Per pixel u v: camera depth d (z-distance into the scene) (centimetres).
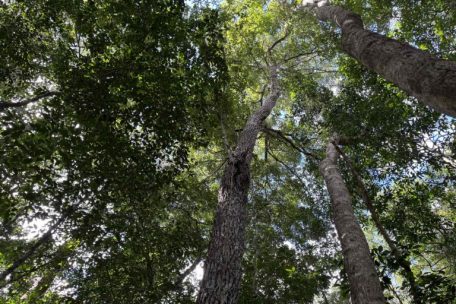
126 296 611
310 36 1298
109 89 559
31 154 433
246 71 1147
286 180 1250
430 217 809
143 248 669
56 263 653
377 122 779
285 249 1034
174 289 664
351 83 955
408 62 291
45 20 660
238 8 1201
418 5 912
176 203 891
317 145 1155
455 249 804
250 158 692
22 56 697
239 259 474
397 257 479
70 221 562
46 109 468
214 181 1216
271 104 952
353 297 430
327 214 1090
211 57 648
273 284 949
